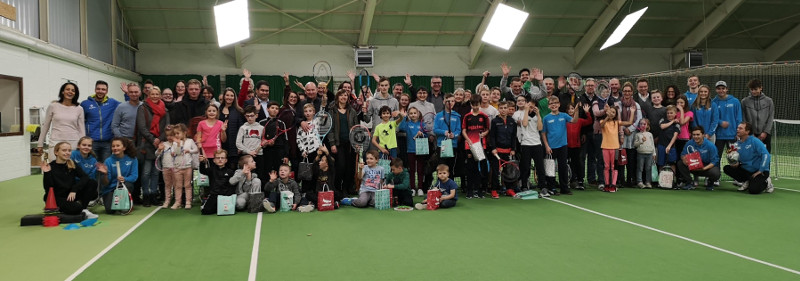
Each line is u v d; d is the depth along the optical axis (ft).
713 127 28.60
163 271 13.25
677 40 80.43
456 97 26.73
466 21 71.46
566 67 81.56
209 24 67.97
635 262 13.91
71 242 16.52
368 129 26.94
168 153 22.71
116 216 21.04
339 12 67.21
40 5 42.63
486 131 25.55
